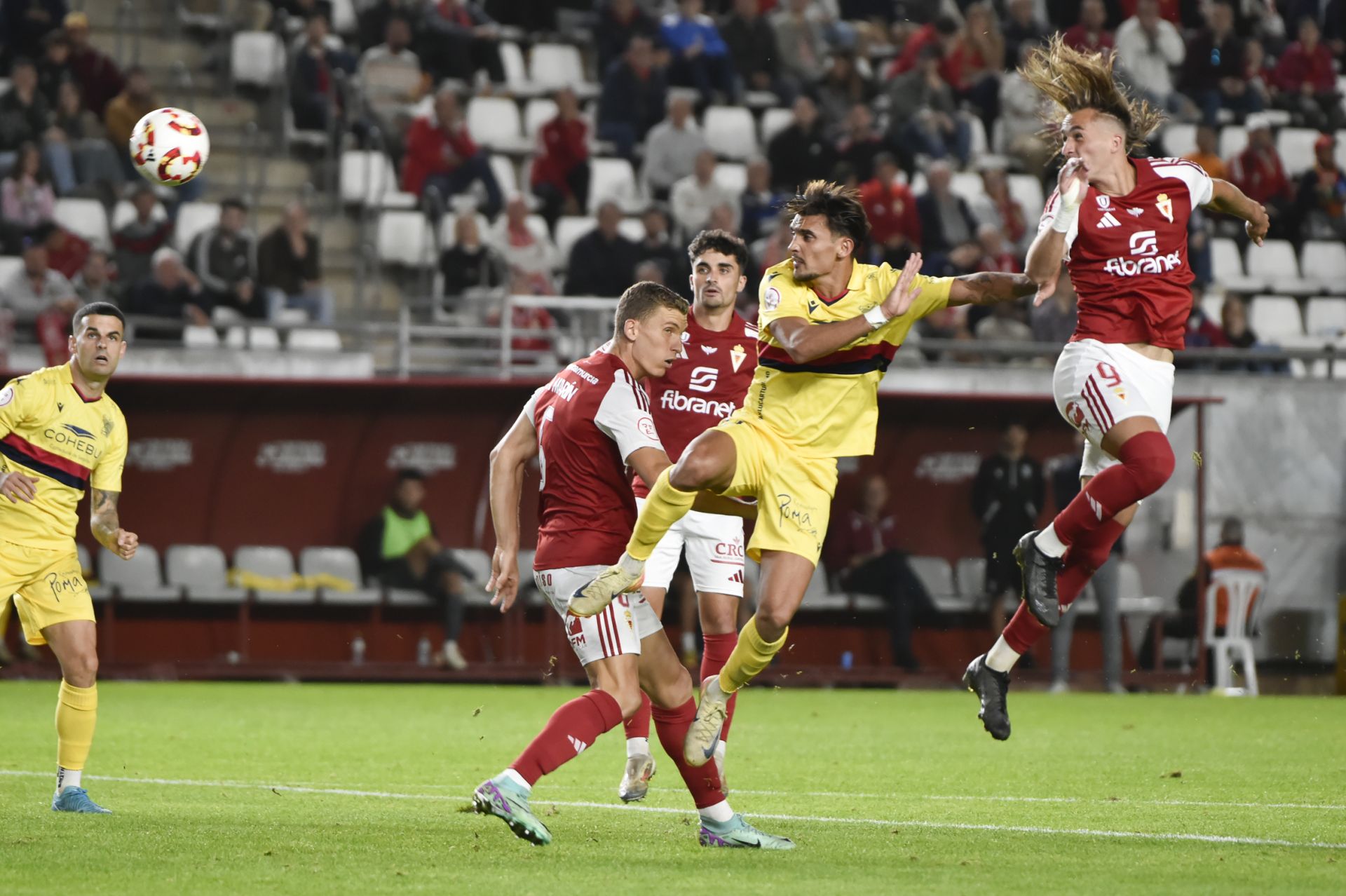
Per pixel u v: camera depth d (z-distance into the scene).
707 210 78.44
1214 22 92.94
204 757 35.81
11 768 33.12
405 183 79.81
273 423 64.50
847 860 21.38
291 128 83.00
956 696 61.59
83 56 78.38
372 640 66.38
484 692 60.38
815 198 24.16
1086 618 69.69
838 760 36.91
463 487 66.50
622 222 81.25
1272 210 87.31
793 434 24.05
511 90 88.88
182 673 64.00
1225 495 71.81
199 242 70.94
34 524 26.00
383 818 25.42
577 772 33.75
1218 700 60.41
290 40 84.25
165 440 63.97
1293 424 72.44
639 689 22.78
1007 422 67.50
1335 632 72.44
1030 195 86.50
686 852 22.02
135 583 63.84
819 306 24.22
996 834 24.23
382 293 79.62
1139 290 26.72
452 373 72.88
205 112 83.44
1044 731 45.56
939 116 86.50
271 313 71.56
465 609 66.88
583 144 81.62
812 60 91.75
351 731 43.16
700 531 30.05
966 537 68.38
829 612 68.06
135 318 66.44
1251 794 30.17
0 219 71.12
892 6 98.00
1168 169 26.91
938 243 78.31
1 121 75.31
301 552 65.50
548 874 19.91
